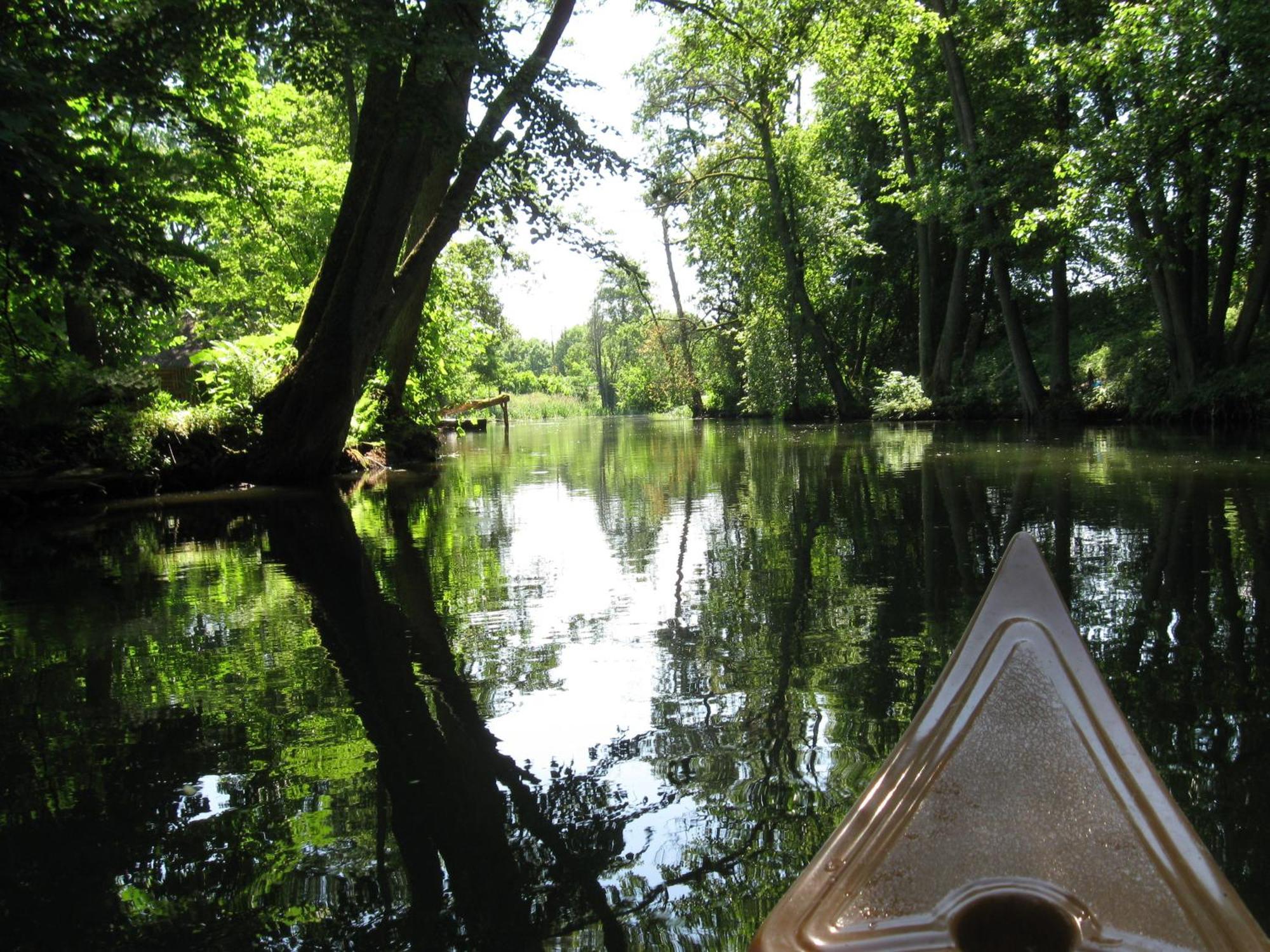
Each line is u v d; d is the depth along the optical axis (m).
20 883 2.29
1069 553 5.72
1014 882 1.37
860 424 27.03
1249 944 1.23
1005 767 1.66
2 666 4.19
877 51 20.36
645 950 1.91
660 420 46.19
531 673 3.82
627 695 3.49
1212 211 20.91
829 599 4.90
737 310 36.81
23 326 11.72
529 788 2.72
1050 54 17.30
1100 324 28.42
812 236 28.09
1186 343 18.69
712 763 2.84
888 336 36.88
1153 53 14.86
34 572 6.57
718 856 2.29
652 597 5.14
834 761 2.80
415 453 18.05
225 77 12.70
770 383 31.97
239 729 3.30
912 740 1.78
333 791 2.74
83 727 3.37
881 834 1.52
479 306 28.52
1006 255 22.12
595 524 8.18
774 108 24.97
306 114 20.28
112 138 11.01
